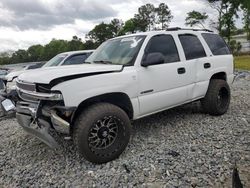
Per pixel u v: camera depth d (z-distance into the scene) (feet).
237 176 10.31
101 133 12.91
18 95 14.65
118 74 13.73
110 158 13.19
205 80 18.85
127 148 14.73
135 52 15.15
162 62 15.56
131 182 11.31
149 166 12.50
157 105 15.66
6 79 22.39
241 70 61.77
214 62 19.63
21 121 14.21
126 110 14.64
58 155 14.48
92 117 12.50
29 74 13.64
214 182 10.85
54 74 12.41
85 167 12.92
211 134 16.15
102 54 16.90
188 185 10.77
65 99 12.04
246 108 22.03
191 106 22.58
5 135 18.51
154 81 15.29
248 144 14.40
